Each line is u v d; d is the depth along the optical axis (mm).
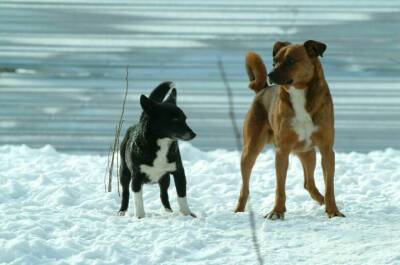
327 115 10531
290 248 8945
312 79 10438
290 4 25547
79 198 11555
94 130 20328
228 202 11680
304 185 11648
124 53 25109
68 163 14227
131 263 8391
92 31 25406
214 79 23516
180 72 23938
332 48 25156
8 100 22344
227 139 19781
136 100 22234
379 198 11664
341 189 12281
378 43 25312
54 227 9727
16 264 8250
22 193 11766
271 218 10430
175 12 25547
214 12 25578
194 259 8586
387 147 19453
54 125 20719
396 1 25422
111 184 12305
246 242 9219
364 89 23141
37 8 25312
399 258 8297
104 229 9672
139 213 10406
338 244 9023
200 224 9914
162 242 9102
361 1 25469
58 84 23266
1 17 25219
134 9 25453
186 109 21672
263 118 11148
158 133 10141
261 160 14664
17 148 16000
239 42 25422
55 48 25062
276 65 10414
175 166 10398
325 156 10664
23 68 24188
